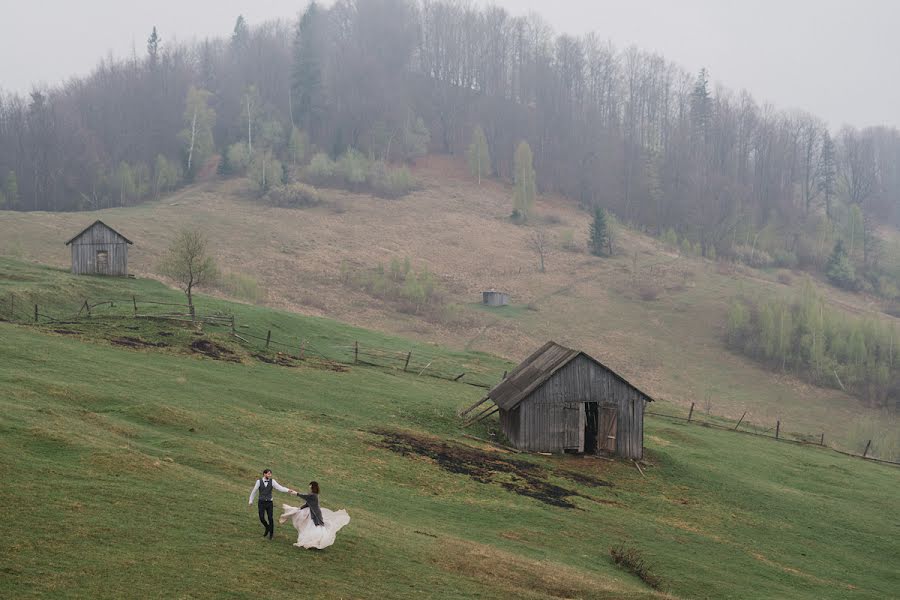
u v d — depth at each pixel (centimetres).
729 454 6084
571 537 3491
